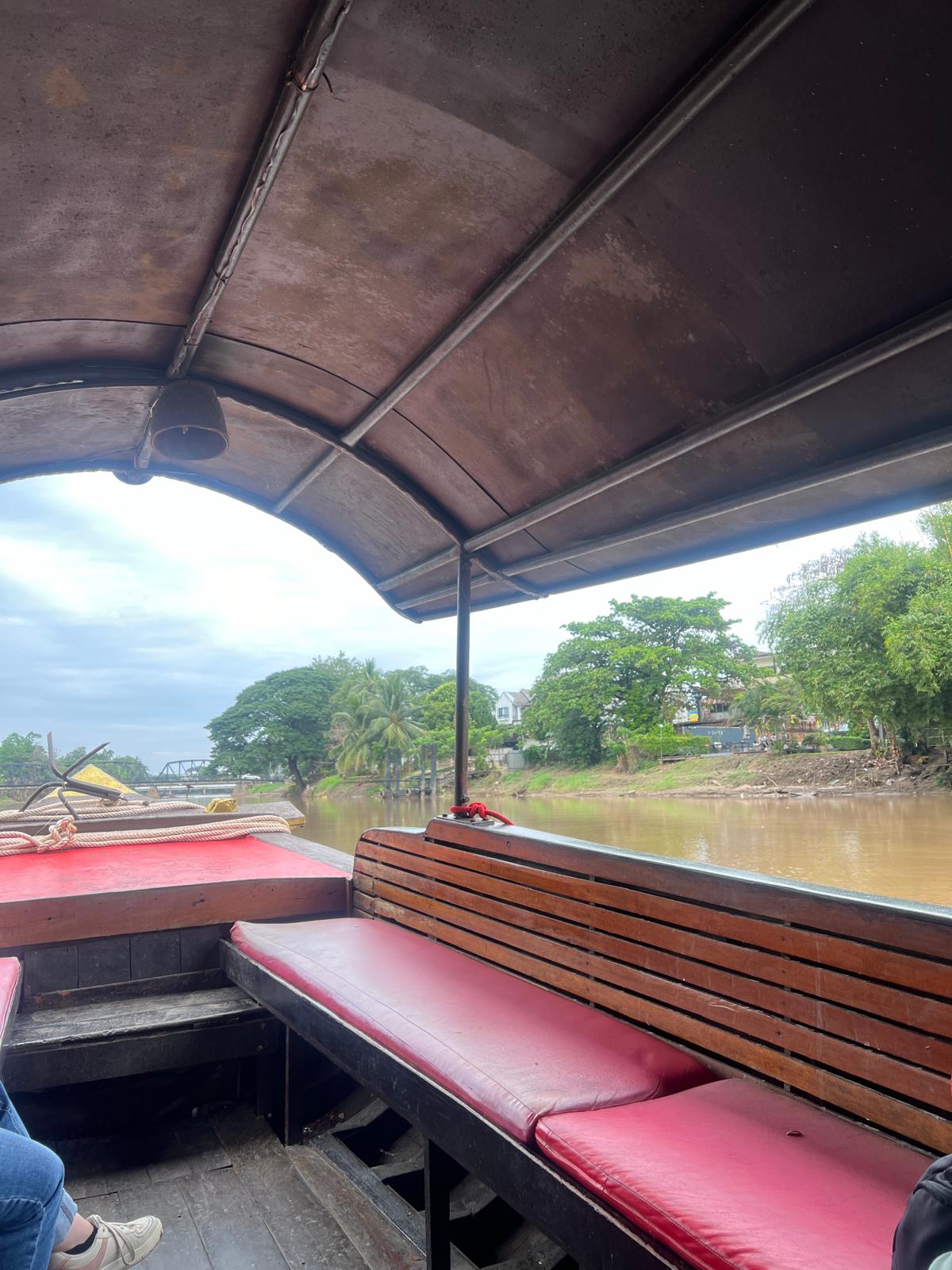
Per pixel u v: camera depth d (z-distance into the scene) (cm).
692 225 189
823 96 152
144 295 258
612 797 1602
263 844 482
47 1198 142
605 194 187
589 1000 227
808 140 160
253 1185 245
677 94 163
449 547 371
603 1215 132
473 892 279
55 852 439
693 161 175
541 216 208
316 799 6206
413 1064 187
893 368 188
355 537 416
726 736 3023
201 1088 292
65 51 166
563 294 227
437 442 315
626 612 4331
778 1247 112
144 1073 280
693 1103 164
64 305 255
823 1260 109
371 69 177
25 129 183
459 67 173
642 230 197
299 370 304
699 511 257
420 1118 183
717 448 239
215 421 305
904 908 154
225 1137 274
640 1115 157
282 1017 253
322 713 8850
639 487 272
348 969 248
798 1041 170
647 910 212
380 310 262
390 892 327
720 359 216
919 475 219
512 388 270
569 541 320
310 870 375
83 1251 164
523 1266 205
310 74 169
